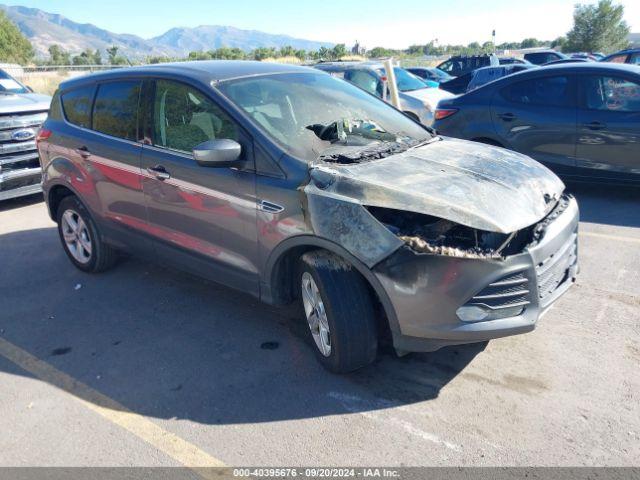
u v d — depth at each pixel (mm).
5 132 7418
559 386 3268
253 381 3488
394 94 10633
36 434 3100
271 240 3504
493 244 2971
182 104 4105
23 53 49344
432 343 3047
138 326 4277
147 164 4254
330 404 3232
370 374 3492
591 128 6492
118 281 5133
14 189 7621
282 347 3871
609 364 3449
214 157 3496
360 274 3234
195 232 4059
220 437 3006
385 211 3088
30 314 4570
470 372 3451
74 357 3885
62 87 5250
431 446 2855
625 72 6340
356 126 4086
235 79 4113
